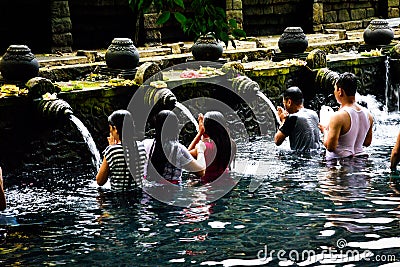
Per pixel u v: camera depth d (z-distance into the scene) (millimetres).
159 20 6266
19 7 13492
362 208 6480
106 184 7816
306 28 16453
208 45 11117
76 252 5703
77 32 14070
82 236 6105
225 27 6328
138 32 14133
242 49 13102
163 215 6574
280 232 5938
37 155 9125
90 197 7406
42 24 13508
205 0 6207
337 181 7441
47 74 10562
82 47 14133
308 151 8875
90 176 8578
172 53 13367
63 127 9234
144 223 6371
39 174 8781
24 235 6195
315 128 8938
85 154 9430
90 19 14195
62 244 5914
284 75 11531
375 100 12773
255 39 14359
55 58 12133
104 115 9672
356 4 17141
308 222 6156
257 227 6098
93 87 9641
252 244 5691
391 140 9680
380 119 12133
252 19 16062
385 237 5703
